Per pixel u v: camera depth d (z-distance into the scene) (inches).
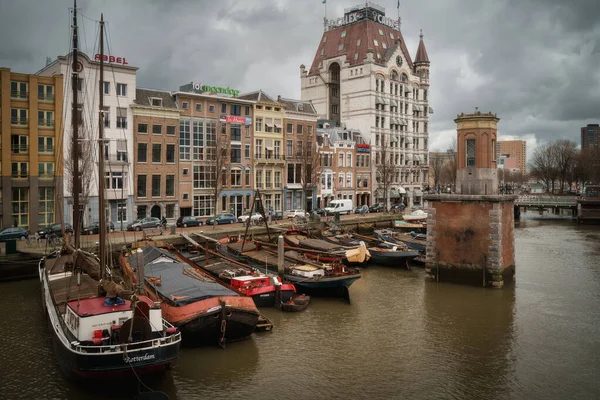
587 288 1352.1
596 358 877.8
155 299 991.6
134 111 2134.6
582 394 743.1
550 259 1782.7
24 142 1873.8
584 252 1934.1
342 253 1541.6
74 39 1129.4
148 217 2054.6
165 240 1717.5
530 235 2482.8
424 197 1450.5
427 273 1454.2
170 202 2267.5
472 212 1371.8
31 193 1873.8
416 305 1199.6
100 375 685.3
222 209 2487.7
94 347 679.7
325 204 3102.9
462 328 1032.2
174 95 2311.8
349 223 2476.6
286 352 892.6
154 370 719.7
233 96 2728.8
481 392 749.3
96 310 757.9
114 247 1562.5
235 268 1307.8
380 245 1779.0
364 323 1062.4
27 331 987.3
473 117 1387.8
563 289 1342.3
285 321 1068.5
